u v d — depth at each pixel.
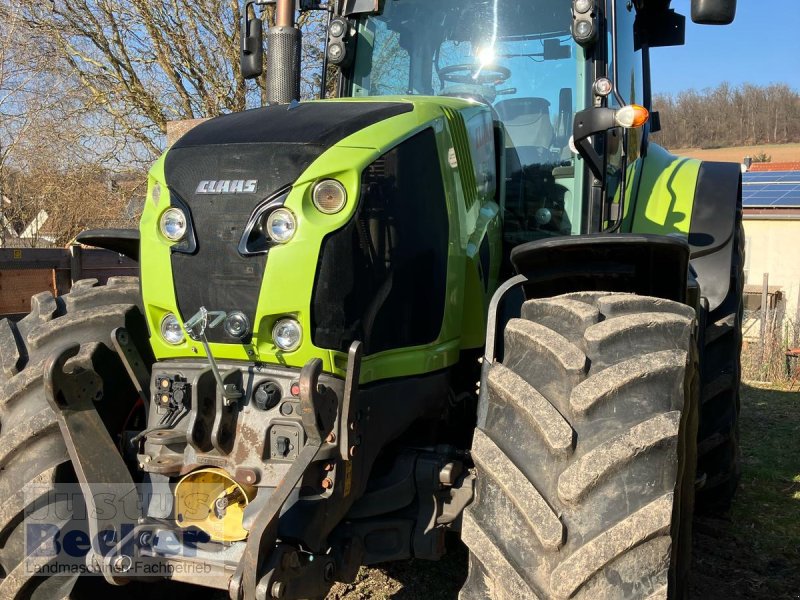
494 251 2.97
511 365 2.15
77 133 10.99
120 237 2.74
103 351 2.53
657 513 1.78
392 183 2.33
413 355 2.41
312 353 2.13
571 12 3.34
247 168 2.22
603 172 3.07
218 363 2.21
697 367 2.26
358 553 2.29
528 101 3.38
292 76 3.65
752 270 16.83
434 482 2.37
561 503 1.85
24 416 2.33
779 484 4.64
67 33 10.67
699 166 3.88
